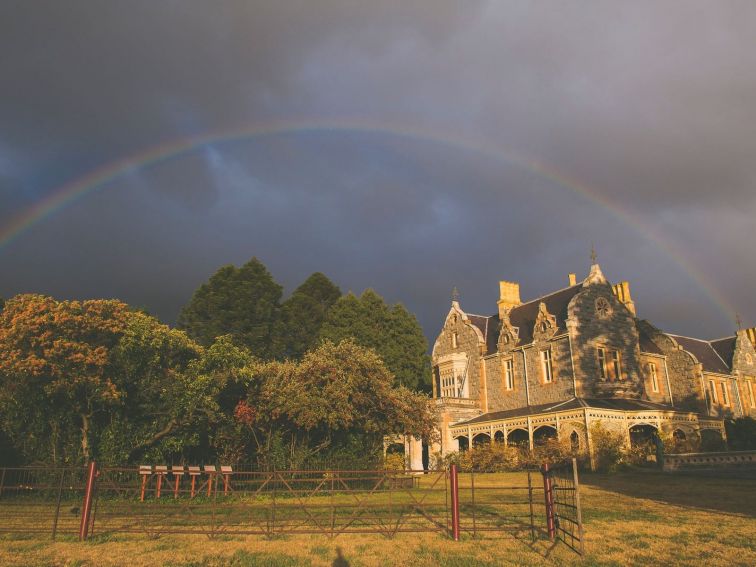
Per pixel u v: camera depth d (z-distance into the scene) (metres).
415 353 52.69
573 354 42.41
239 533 14.18
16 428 24.25
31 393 23.12
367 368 27.95
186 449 26.97
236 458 27.34
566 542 12.96
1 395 23.39
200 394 23.97
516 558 11.45
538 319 46.41
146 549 12.60
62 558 11.62
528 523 15.82
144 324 24.36
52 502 20.39
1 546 12.85
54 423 23.94
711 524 15.65
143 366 24.89
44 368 21.88
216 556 11.84
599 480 28.67
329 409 25.86
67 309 23.52
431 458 46.84
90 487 14.16
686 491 23.47
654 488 24.73
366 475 27.25
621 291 53.59
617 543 13.01
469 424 46.16
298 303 52.84
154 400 25.33
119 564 11.12
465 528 14.81
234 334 45.66
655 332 51.69
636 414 37.75
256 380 27.25
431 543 13.14
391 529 14.72
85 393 23.83
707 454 29.84
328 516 17.33
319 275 58.88
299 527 15.70
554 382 43.84
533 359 46.19
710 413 49.06
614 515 17.45
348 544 13.11
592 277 45.28
